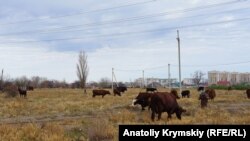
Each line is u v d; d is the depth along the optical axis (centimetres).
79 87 12656
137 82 19525
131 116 2484
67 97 6075
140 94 3155
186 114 2764
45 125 1975
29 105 4075
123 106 3747
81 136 1736
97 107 3816
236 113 2917
